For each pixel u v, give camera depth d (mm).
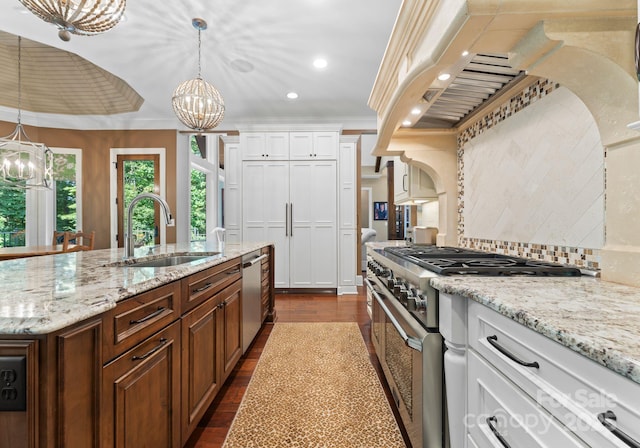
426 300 1112
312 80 3551
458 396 988
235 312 2041
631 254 955
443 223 2518
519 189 1646
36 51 3344
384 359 1854
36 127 4641
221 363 1753
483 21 884
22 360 666
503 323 786
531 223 1549
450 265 1311
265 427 1552
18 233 4543
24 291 919
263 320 2969
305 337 2791
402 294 1370
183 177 5020
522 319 678
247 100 4137
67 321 703
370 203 9680
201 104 2727
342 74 3406
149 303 1059
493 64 1409
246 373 2119
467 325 981
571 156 1291
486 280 1062
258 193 4547
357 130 5012
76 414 746
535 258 1522
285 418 1623
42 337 680
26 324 671
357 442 1443
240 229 4566
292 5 2303
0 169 3957
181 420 1262
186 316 1323
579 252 1251
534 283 1012
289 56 3023
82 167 4824
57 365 698
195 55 2998
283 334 2869
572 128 1284
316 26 2553
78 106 4391
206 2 2268
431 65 1173
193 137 5840
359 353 2439
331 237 4555
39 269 1345
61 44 2812
